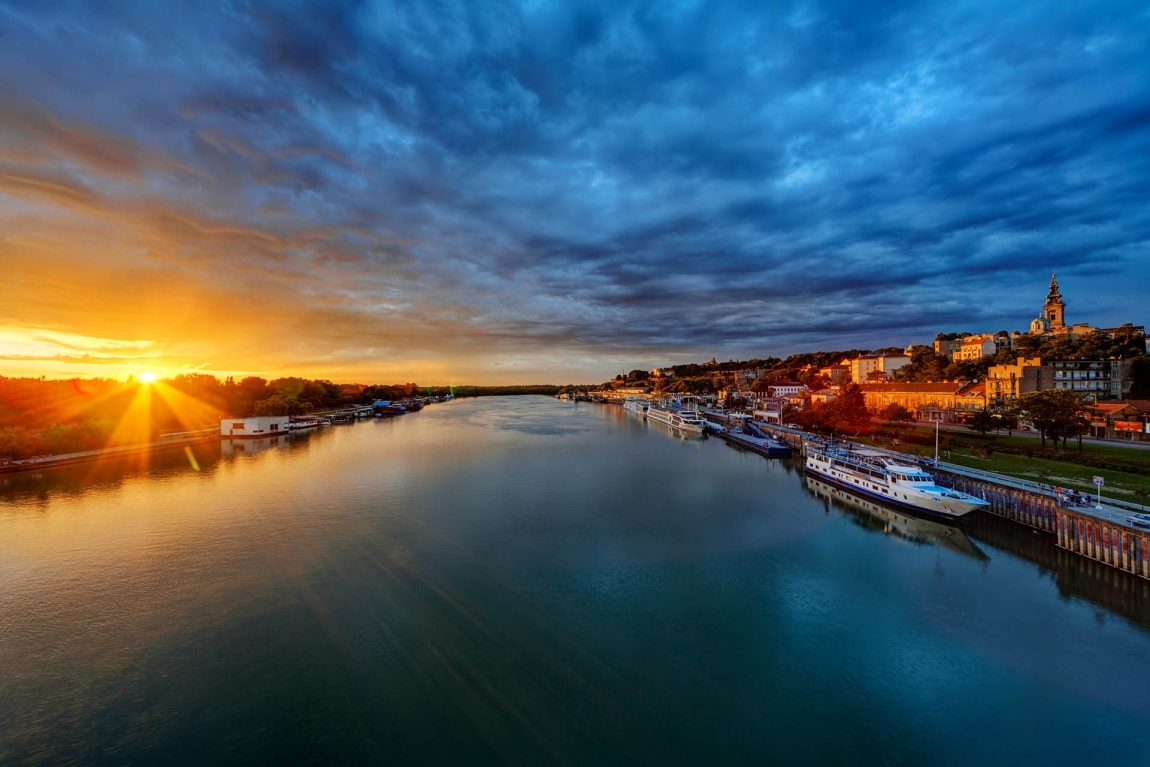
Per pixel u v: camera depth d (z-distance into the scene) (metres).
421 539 56.66
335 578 46.22
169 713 28.84
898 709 29.22
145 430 147.88
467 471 97.69
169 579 46.16
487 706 29.33
